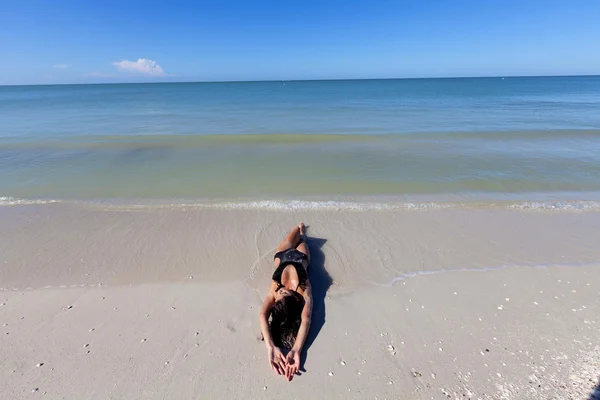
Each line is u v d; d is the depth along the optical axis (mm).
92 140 12492
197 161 9891
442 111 23047
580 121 17109
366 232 5676
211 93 54312
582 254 4984
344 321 3748
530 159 9711
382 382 3016
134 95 50781
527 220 6059
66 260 4887
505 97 38000
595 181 7977
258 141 12375
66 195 7332
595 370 3062
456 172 8680
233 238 5488
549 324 3648
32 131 15219
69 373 3082
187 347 3383
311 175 8609
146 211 6484
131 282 4406
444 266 4742
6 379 3010
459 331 3582
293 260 4199
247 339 3498
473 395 2873
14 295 4133
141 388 2951
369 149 11141
